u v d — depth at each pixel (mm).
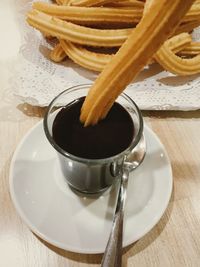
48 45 298
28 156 219
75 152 186
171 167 228
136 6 288
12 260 190
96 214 199
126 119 195
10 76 274
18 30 307
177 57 272
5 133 241
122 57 158
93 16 280
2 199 211
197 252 197
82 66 279
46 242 196
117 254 172
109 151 185
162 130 251
